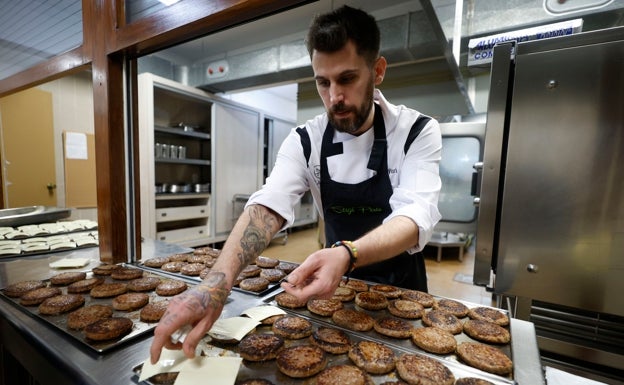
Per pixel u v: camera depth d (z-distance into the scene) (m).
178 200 4.18
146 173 3.36
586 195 1.07
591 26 1.97
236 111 4.35
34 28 1.80
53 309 0.87
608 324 1.07
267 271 1.24
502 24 2.03
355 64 0.84
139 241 1.44
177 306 0.60
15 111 3.07
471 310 0.92
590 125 1.05
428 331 0.79
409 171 1.05
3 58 2.17
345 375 0.63
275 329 0.81
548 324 1.18
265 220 0.93
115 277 1.16
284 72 3.27
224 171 4.24
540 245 1.16
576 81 1.05
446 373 0.63
